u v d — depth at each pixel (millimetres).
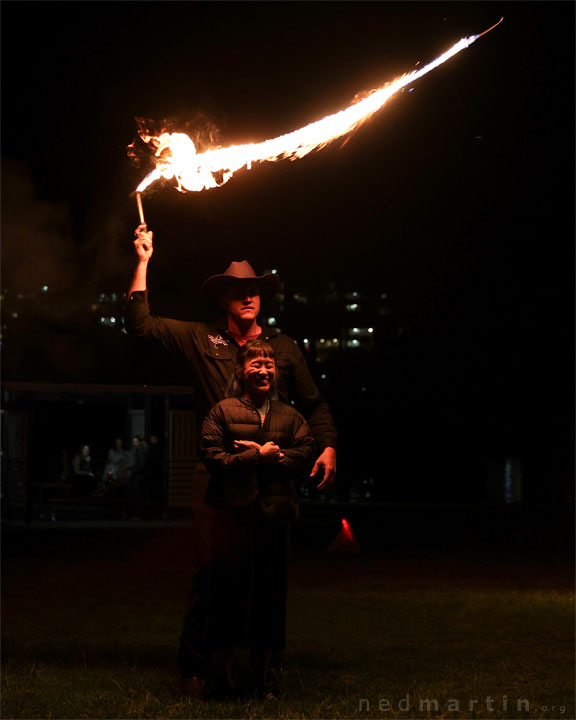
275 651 6242
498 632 8445
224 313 6707
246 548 5918
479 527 22500
